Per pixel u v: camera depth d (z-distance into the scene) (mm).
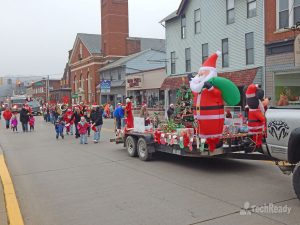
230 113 12164
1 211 6566
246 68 23141
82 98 59594
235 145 9227
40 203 7191
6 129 28016
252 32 22594
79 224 5910
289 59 19734
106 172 9883
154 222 5805
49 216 6379
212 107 8859
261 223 5531
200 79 8922
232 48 24422
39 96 103438
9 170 10719
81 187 8312
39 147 15969
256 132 8992
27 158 12914
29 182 9062
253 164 10125
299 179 6160
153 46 58438
